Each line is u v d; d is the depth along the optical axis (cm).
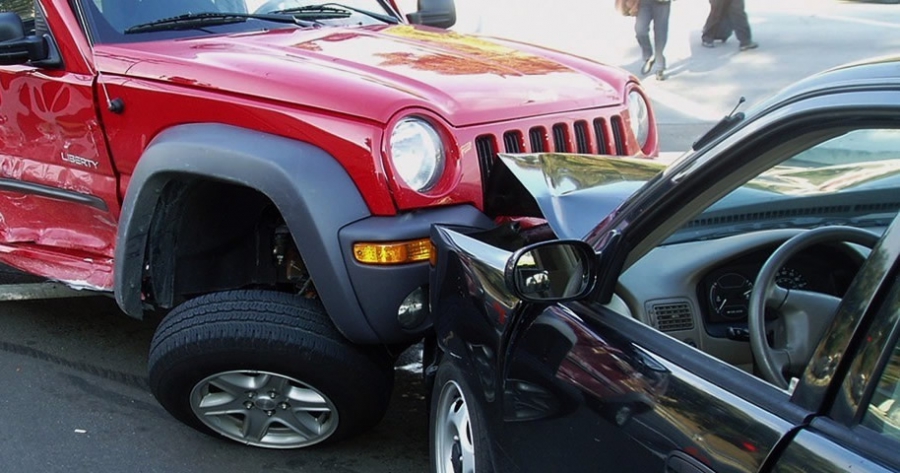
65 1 359
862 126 158
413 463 345
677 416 177
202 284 349
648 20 1059
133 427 370
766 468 156
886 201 243
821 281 235
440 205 300
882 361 145
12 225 406
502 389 235
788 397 163
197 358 311
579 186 267
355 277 291
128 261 329
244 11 407
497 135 314
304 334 304
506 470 235
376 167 289
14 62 360
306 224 290
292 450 352
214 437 348
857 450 145
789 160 234
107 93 342
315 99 298
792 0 1627
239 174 298
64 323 465
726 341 225
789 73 1066
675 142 791
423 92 309
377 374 315
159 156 314
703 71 1098
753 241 228
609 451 192
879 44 1206
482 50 381
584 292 212
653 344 196
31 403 388
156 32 373
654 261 227
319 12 427
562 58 392
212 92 315
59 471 340
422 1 480
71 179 367
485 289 249
